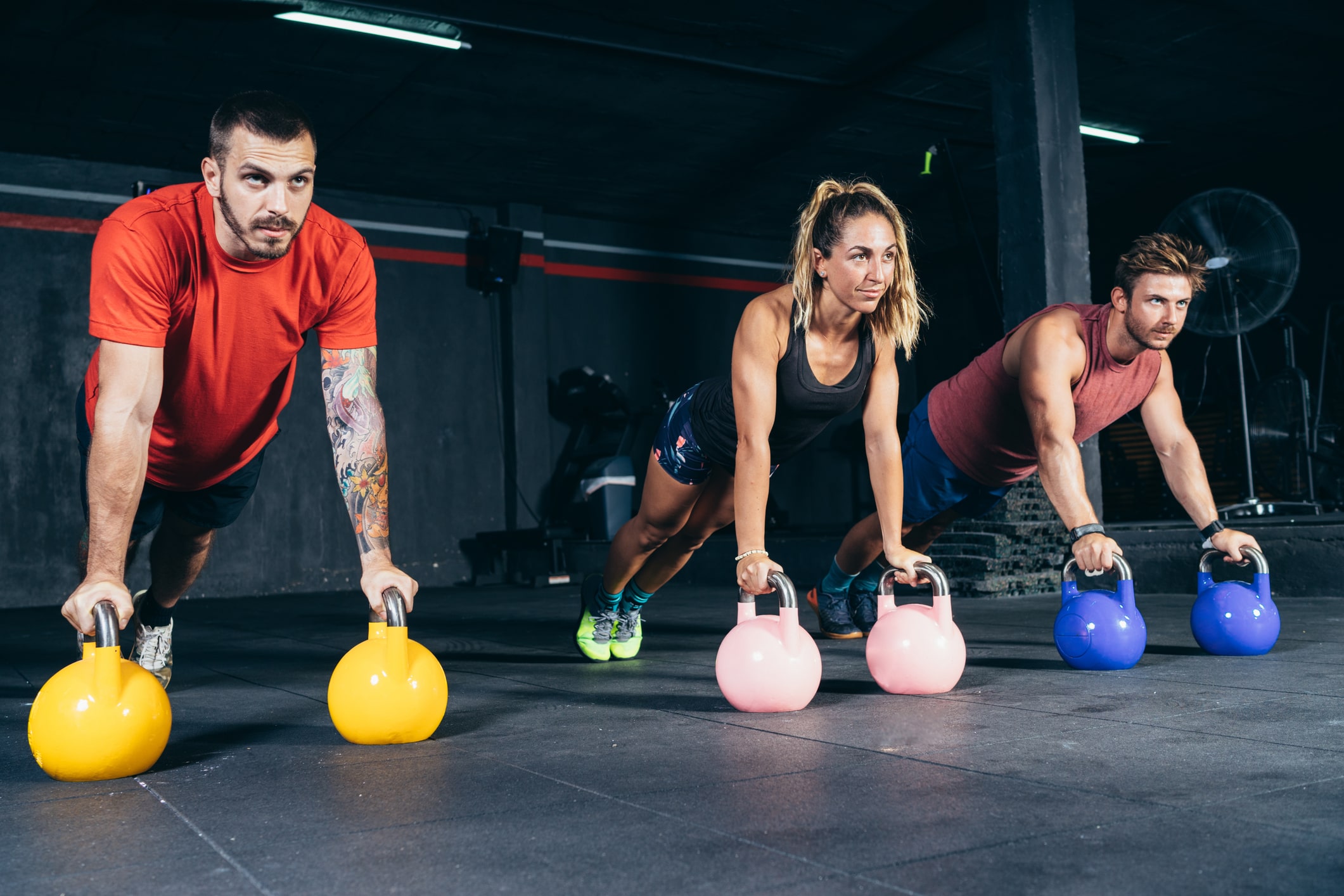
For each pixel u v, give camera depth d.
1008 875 1.13
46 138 8.94
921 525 3.74
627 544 3.04
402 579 2.05
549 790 1.58
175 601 2.90
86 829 1.44
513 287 11.17
